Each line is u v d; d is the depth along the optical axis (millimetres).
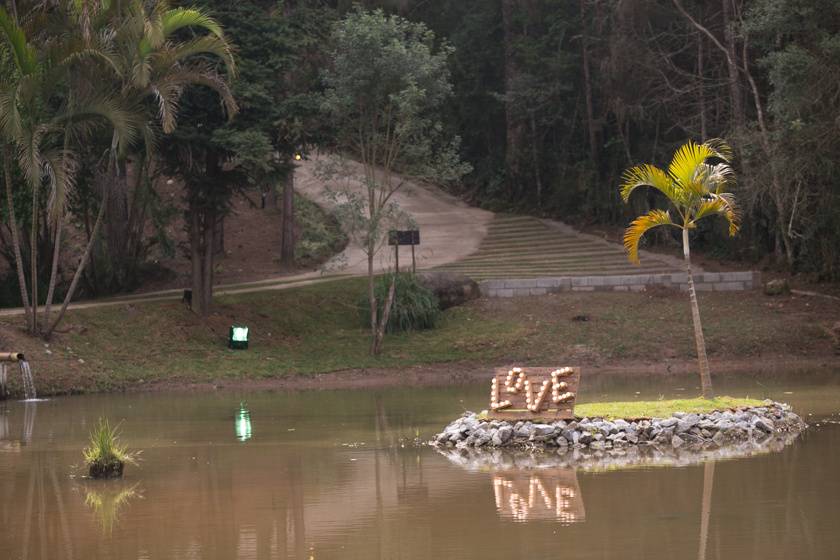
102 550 8836
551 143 49469
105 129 27000
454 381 25438
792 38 31750
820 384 21281
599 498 10453
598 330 29344
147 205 38594
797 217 31438
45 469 13234
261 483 12000
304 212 46312
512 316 30938
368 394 22891
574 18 45469
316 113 29156
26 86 23234
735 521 9250
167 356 26984
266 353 28391
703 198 16297
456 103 51188
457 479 11852
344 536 9219
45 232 33594
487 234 43156
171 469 13102
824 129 27969
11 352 23406
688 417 14438
